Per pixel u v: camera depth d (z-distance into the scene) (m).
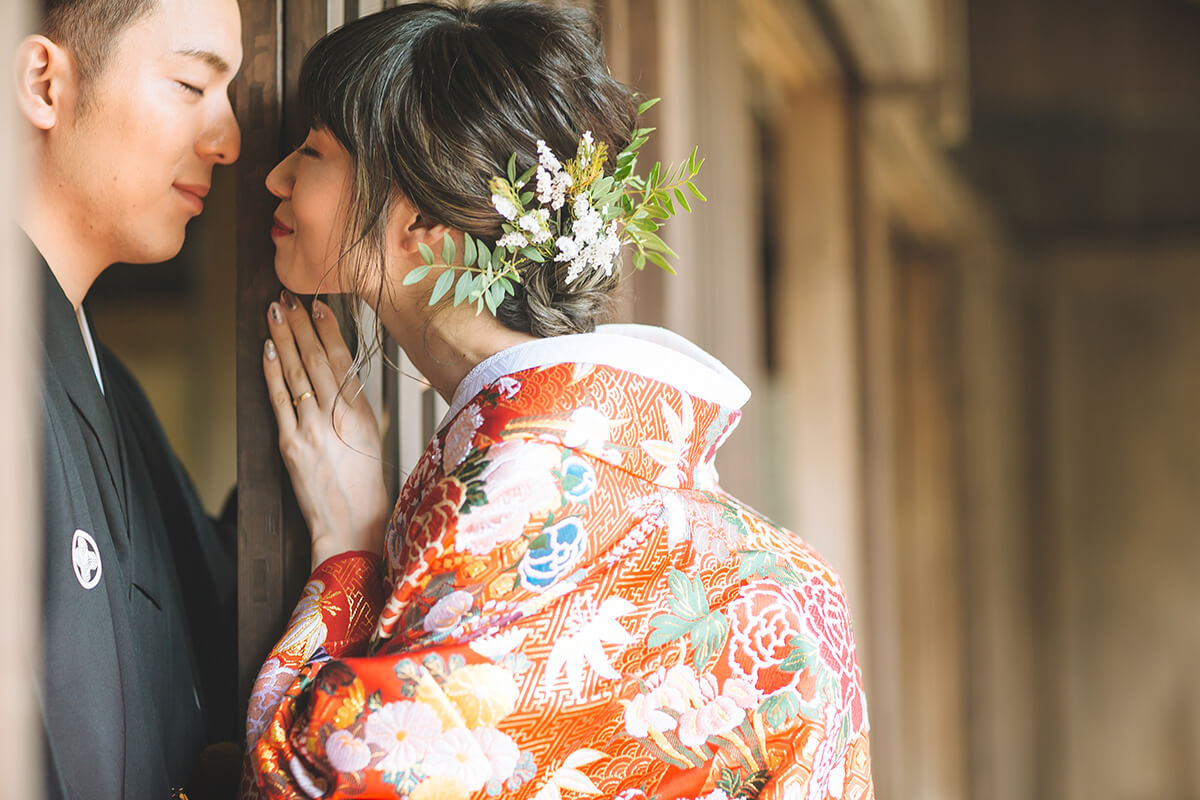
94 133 1.12
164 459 1.48
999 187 7.12
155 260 1.21
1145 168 7.09
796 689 1.00
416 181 1.02
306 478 1.19
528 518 0.93
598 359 0.98
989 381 6.80
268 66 1.25
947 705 6.04
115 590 1.08
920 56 3.92
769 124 4.27
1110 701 7.46
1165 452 7.46
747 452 2.78
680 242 2.25
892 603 4.01
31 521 0.51
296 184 1.10
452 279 1.01
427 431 1.66
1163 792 7.34
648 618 0.97
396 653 0.92
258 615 1.26
